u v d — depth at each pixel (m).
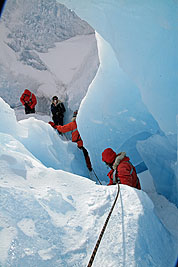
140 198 1.53
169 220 2.16
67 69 7.12
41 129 3.24
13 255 0.85
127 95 3.38
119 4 2.52
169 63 2.51
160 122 2.67
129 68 2.77
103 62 3.60
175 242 1.53
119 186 1.60
